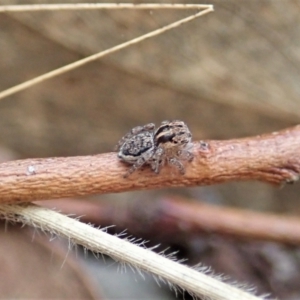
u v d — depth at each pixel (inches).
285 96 3.6
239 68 3.5
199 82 3.5
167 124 2.4
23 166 2.2
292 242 3.2
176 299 3.3
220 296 2.2
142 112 3.7
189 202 3.2
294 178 2.3
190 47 3.4
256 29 3.4
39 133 3.7
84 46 3.4
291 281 3.5
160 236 3.2
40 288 2.9
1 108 3.6
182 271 2.2
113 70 3.5
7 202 2.2
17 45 3.4
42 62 3.5
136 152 2.3
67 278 2.9
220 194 3.8
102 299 3.0
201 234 3.2
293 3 3.3
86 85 3.6
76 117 3.7
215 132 3.7
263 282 3.4
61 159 2.3
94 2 3.3
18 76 3.5
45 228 2.2
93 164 2.3
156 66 3.5
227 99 3.6
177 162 2.3
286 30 3.4
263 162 2.3
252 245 3.5
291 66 3.5
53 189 2.2
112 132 3.8
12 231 3.0
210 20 3.4
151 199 3.4
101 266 3.4
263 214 3.2
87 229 2.2
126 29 3.4
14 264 2.9
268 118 3.6
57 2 3.3
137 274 3.4
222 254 3.4
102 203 3.2
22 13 3.3
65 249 3.0
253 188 3.8
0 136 3.7
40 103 3.6
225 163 2.3
